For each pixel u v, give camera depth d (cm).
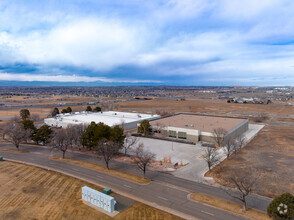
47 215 3838
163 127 10169
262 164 6481
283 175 5628
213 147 8269
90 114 15200
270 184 5094
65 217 3781
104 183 5209
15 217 3762
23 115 14612
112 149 6288
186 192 4759
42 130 9056
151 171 6016
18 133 8350
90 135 7869
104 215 3856
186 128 9562
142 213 3922
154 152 7831
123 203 4288
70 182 5259
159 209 4069
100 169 6100
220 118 12306
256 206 4134
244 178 4753
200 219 3734
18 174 5759
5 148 8469
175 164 6284
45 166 6400
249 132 11375
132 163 6656
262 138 9944
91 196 4216
